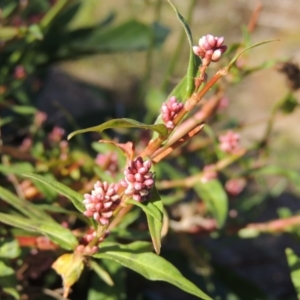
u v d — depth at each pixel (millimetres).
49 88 1072
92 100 1084
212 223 575
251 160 589
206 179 519
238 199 755
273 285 859
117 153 515
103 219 354
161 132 348
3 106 613
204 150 605
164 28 747
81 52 750
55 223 402
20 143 707
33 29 554
